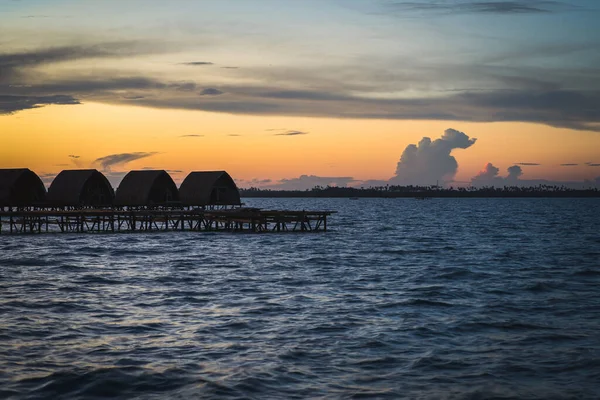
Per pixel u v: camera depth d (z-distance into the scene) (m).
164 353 19.77
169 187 78.75
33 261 45.59
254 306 27.62
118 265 43.62
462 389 16.62
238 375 17.58
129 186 75.81
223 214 71.94
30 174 73.56
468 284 34.66
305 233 76.38
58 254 50.88
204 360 19.02
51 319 24.78
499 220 120.88
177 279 36.56
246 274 38.97
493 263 45.62
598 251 54.97
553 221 114.75
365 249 57.16
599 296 30.42
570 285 34.09
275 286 33.88
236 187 82.44
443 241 67.69
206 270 41.00
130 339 21.55
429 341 21.36
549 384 17.03
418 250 56.53
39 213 64.31
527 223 107.69
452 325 23.75
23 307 27.30
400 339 21.59
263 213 71.44
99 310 26.70
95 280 35.97
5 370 17.97
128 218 72.38
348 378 17.42
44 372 17.83
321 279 36.81
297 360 19.05
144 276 37.81
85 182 73.44
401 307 27.41
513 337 21.97
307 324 23.84
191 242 63.03
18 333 22.31
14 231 76.94
